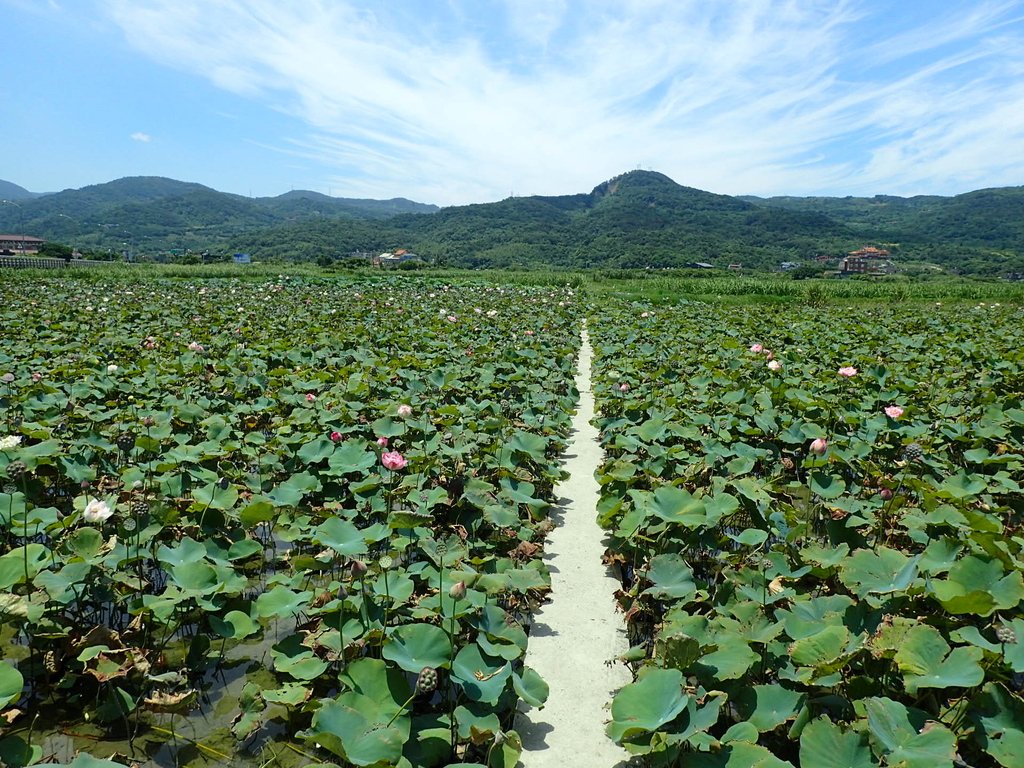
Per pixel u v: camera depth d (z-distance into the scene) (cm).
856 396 958
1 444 525
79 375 970
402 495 566
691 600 414
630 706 323
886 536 545
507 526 522
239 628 405
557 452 845
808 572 444
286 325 1669
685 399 917
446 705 369
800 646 333
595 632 452
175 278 3962
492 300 2617
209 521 522
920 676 304
